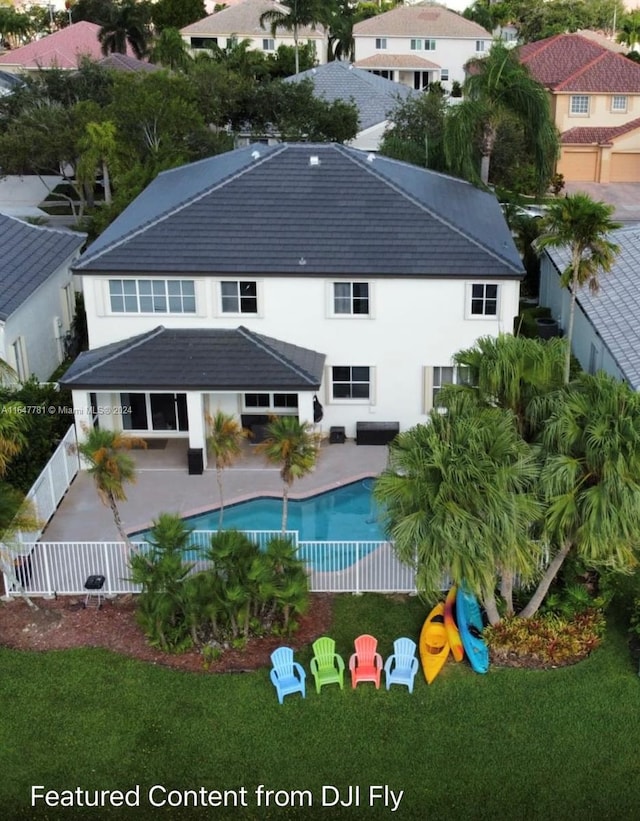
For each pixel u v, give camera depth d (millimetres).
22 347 31219
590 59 70688
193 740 17500
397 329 28250
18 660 19469
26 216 54906
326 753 17203
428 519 16812
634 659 19312
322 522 25375
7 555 20234
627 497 16531
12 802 16359
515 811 16016
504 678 18859
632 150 66562
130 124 50156
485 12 114062
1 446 21312
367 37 89812
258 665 19281
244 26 98812
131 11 87500
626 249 34688
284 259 27609
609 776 16641
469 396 18797
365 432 29125
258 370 26609
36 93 59500
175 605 19766
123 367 26703
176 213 28703
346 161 29859
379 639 20062
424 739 17453
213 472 27547
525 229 41125
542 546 17906
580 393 18344
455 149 43844
